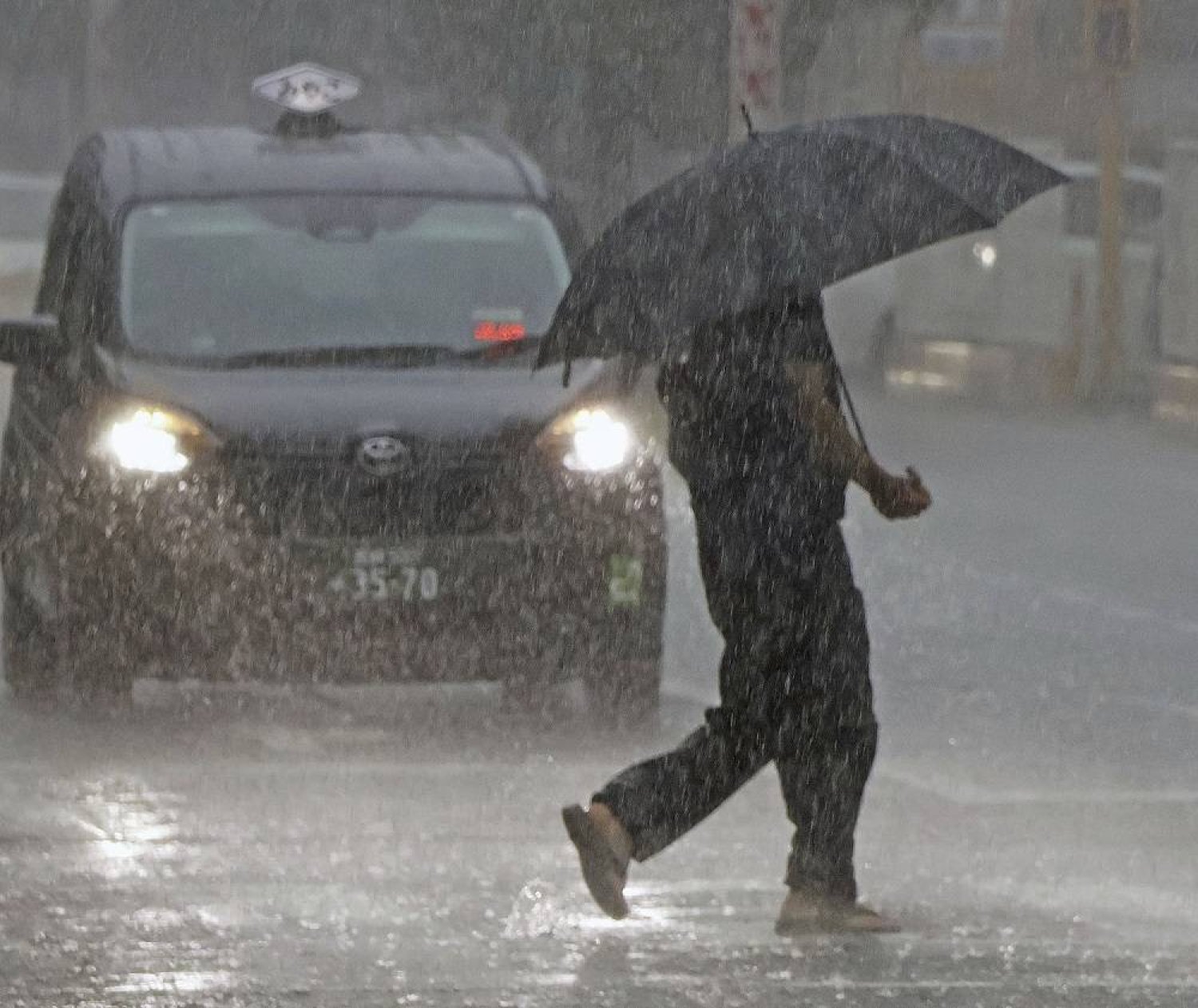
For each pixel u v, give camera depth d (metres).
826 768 19.34
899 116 20.28
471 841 22.84
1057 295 71.38
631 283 19.30
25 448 30.14
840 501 19.55
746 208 19.20
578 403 28.61
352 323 30.44
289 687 31.55
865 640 19.55
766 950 18.69
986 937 19.25
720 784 19.33
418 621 27.91
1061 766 26.88
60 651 28.95
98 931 19.22
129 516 27.91
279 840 22.83
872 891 20.98
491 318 30.62
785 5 73.12
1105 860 22.34
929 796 25.28
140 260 30.91
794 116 74.31
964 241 74.00
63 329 30.83
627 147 75.38
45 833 23.09
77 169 33.38
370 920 19.62
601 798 19.09
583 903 20.34
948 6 95.06
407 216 31.80
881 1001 17.16
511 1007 16.95
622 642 28.42
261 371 29.47
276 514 27.88
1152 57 92.38
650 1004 17.03
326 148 33.25
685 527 44.62
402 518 27.91
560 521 28.16
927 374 75.56
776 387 19.38
